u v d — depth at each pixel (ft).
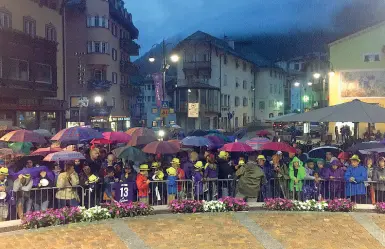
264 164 39.73
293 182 36.45
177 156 45.19
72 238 27.78
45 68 107.55
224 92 196.75
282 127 135.33
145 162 40.14
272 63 254.68
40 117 111.86
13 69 96.89
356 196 35.88
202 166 37.45
